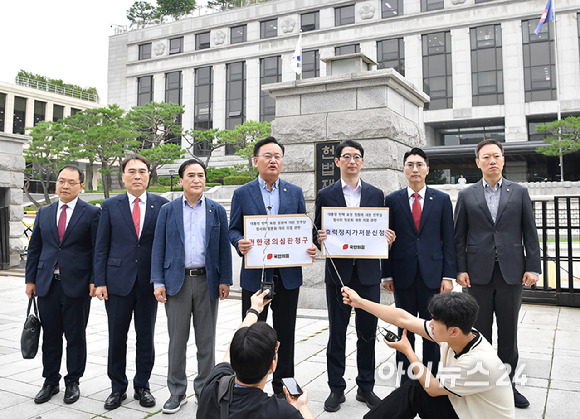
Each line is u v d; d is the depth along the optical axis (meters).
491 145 3.86
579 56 30.36
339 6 38.38
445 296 2.34
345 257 3.68
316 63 38.78
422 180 3.85
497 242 3.74
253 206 3.83
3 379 4.33
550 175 32.97
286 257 3.58
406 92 8.09
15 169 13.97
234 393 1.83
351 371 4.47
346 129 7.57
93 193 37.12
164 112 34.47
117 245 3.87
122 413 3.55
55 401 3.80
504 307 3.73
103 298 3.79
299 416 1.80
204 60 43.31
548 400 3.66
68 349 3.88
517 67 31.86
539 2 31.31
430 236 3.76
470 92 33.16
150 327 3.89
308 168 7.79
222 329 6.14
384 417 2.62
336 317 3.71
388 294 7.28
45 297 3.87
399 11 36.00
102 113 33.84
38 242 4.09
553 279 9.41
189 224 3.85
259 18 41.16
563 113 30.91
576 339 5.49
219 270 3.92
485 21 32.72
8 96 42.88
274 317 3.78
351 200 3.95
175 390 3.64
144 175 4.02
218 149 42.41
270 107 40.66
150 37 46.06
